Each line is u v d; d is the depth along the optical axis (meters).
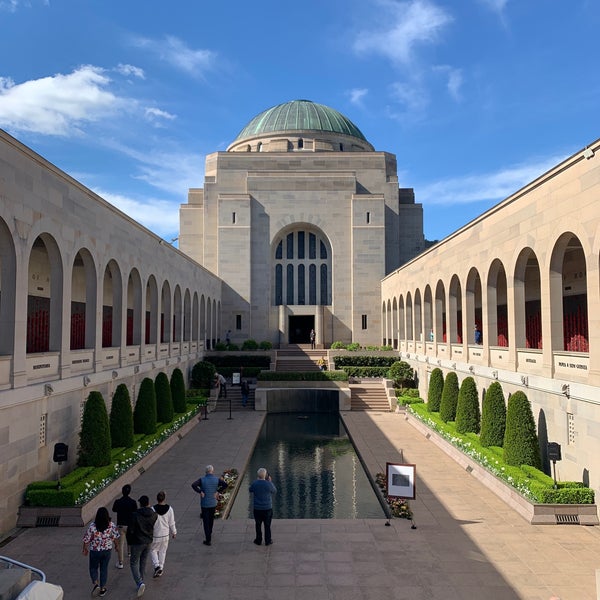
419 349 40.84
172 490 19.78
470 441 23.69
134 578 11.82
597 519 16.08
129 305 38.19
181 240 62.84
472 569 13.20
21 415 16.17
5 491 15.25
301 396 41.88
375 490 20.61
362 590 12.17
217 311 55.94
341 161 62.72
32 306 25.89
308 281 60.16
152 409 26.23
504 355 23.83
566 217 17.91
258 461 26.11
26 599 7.78
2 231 15.53
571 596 11.89
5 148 15.24
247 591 12.12
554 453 16.84
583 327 27.11
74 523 15.77
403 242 64.94
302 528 15.94
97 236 22.42
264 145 70.44
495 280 25.69
